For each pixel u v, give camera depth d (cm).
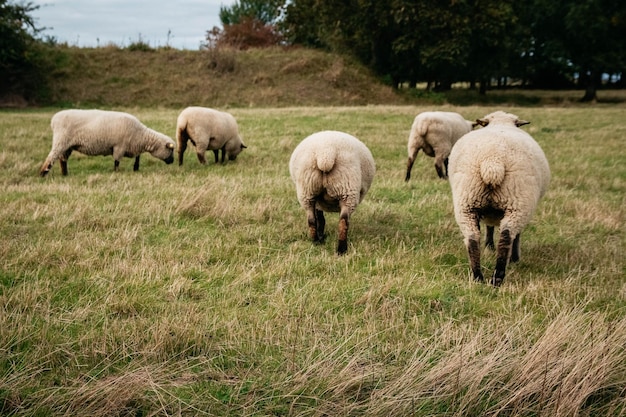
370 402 307
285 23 3938
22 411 292
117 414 296
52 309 420
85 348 359
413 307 446
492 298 471
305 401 315
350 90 3272
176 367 346
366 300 457
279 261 554
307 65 3400
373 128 1758
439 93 3519
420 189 945
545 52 3766
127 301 435
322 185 586
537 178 496
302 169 592
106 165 1153
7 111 2478
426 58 3369
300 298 451
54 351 346
